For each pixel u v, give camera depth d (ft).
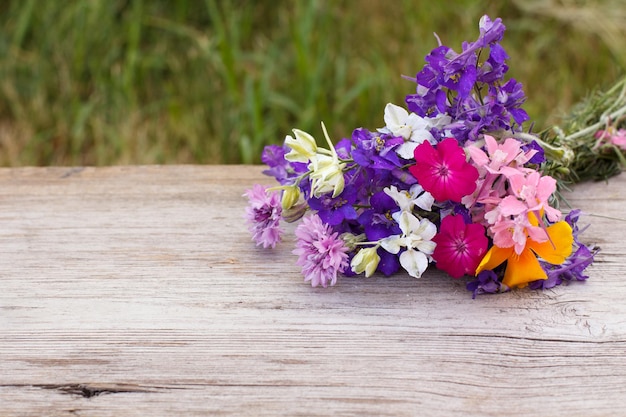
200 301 2.26
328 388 2.11
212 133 3.56
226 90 3.74
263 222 2.33
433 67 2.25
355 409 2.08
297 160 2.23
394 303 2.25
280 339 2.19
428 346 2.17
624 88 2.65
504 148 2.22
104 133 3.55
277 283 2.30
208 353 2.17
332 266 2.24
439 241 2.23
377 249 2.28
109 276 2.32
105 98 3.67
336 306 2.24
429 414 2.08
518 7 4.09
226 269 2.33
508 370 2.13
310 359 2.15
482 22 2.21
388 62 3.81
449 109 2.28
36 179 2.61
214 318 2.23
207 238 2.41
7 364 2.16
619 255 2.35
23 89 3.80
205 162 3.46
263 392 2.11
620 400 2.09
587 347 2.17
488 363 2.14
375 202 2.25
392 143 2.23
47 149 3.54
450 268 2.24
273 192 2.32
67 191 2.57
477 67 2.25
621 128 2.66
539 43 3.89
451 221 2.22
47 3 3.98
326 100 3.66
